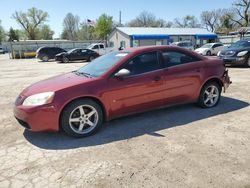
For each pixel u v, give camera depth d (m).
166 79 4.62
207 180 2.79
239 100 6.00
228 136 3.92
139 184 2.76
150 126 4.43
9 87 9.17
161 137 3.96
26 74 13.70
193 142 3.74
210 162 3.16
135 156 3.38
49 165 3.23
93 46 29.80
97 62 4.94
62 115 3.91
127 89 4.26
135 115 5.01
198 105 5.33
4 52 60.62
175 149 3.54
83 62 23.73
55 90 3.88
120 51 4.93
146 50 4.55
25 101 3.92
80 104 3.98
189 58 5.02
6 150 3.71
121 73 4.16
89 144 3.82
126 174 2.96
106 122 4.67
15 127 4.66
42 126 3.83
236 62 12.15
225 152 3.40
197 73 4.99
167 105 4.81
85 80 4.11
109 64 4.44
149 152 3.48
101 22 62.03
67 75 4.80
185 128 4.30
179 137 3.94
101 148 3.66
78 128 4.08
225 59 12.51
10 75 13.37
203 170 2.99
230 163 3.12
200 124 4.46
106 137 4.05
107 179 2.88
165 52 4.73
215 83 5.37
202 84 5.11
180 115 4.95
